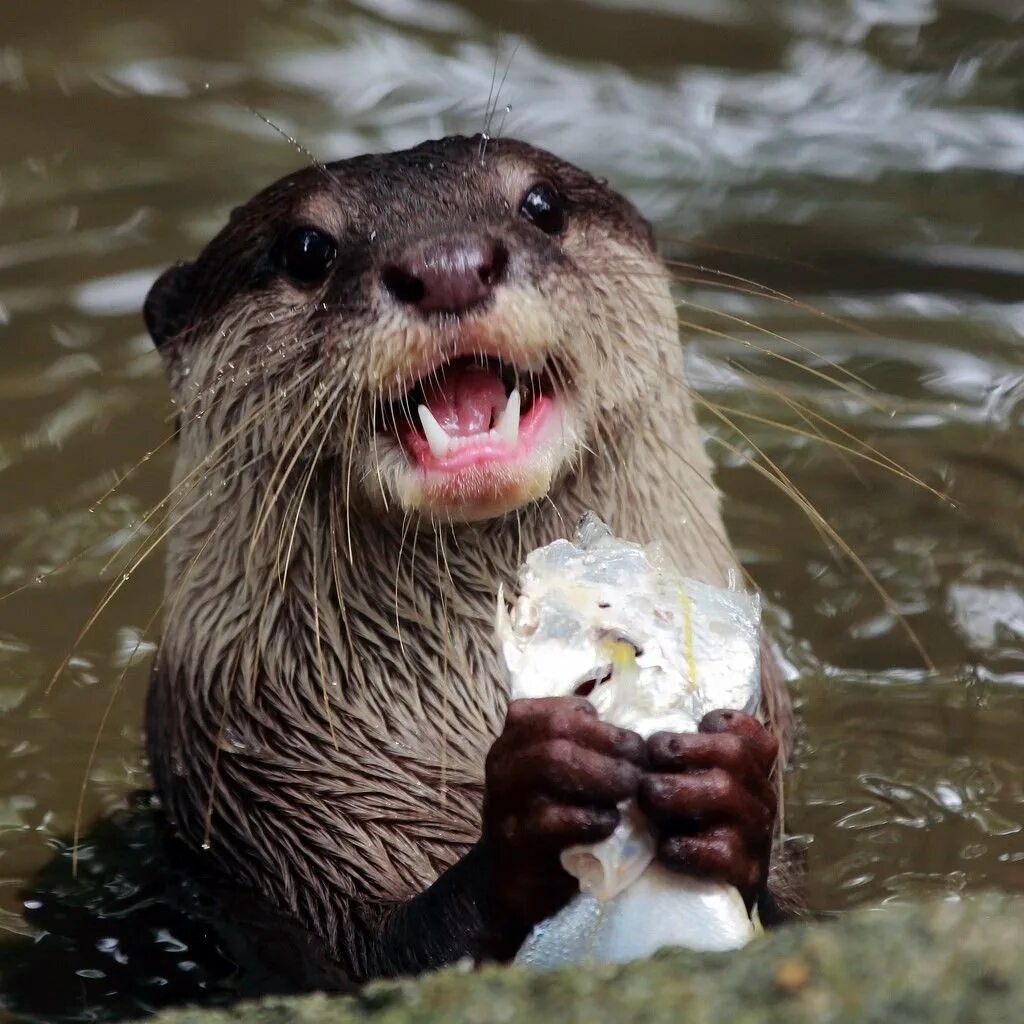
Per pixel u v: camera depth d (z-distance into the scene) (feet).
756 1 83.71
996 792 43.96
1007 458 58.03
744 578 48.29
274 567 39.81
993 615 51.62
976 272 66.44
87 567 54.95
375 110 76.64
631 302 40.93
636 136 74.33
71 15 84.74
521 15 83.30
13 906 41.68
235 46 81.87
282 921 39.55
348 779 39.99
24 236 69.26
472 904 32.14
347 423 36.58
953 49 80.28
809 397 60.75
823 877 40.96
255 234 41.32
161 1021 26.66
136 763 47.24
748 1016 23.02
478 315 34.94
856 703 47.98
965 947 23.22
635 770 28.73
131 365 62.80
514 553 40.42
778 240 67.97
